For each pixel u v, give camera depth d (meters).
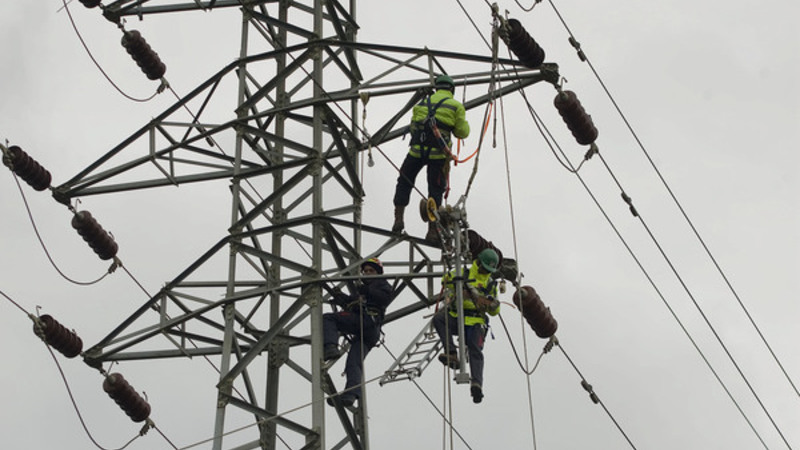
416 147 27.42
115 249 30.14
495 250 27.05
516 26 27.11
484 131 26.20
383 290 27.16
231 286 26.67
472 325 26.41
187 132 28.56
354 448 26.03
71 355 28.48
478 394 26.14
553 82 27.89
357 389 26.56
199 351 28.25
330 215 27.41
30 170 29.11
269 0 29.16
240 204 27.80
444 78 27.72
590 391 27.77
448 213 25.36
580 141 28.50
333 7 28.64
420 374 26.14
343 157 27.41
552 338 26.88
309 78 28.27
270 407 27.16
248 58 28.38
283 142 27.45
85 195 29.30
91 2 29.84
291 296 27.94
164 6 29.88
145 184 28.88
